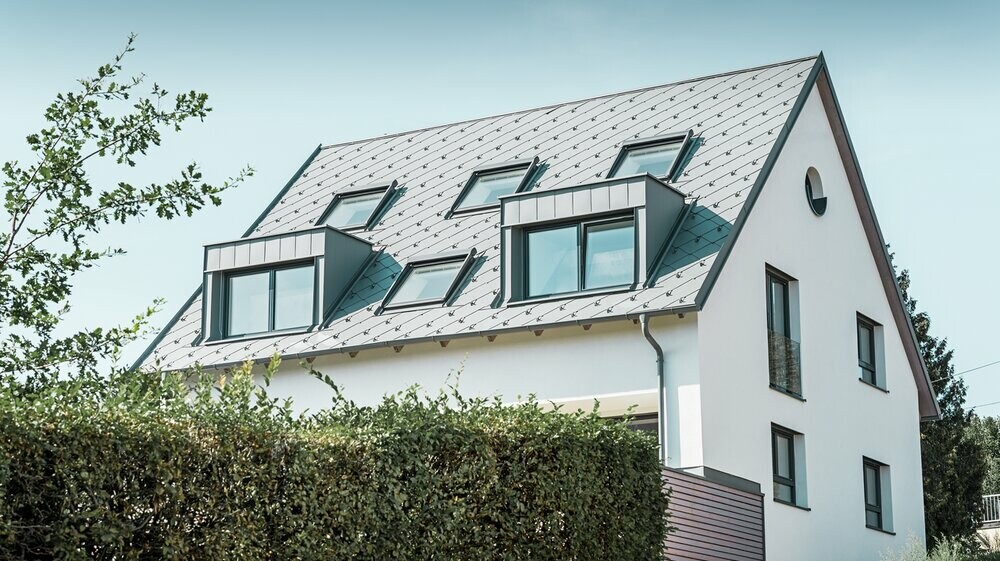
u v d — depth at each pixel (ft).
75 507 25.66
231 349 67.00
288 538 29.71
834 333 69.36
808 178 70.49
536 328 57.98
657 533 41.14
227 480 28.68
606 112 73.92
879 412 73.61
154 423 27.55
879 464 73.51
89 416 26.55
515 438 36.73
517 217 61.57
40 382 32.42
